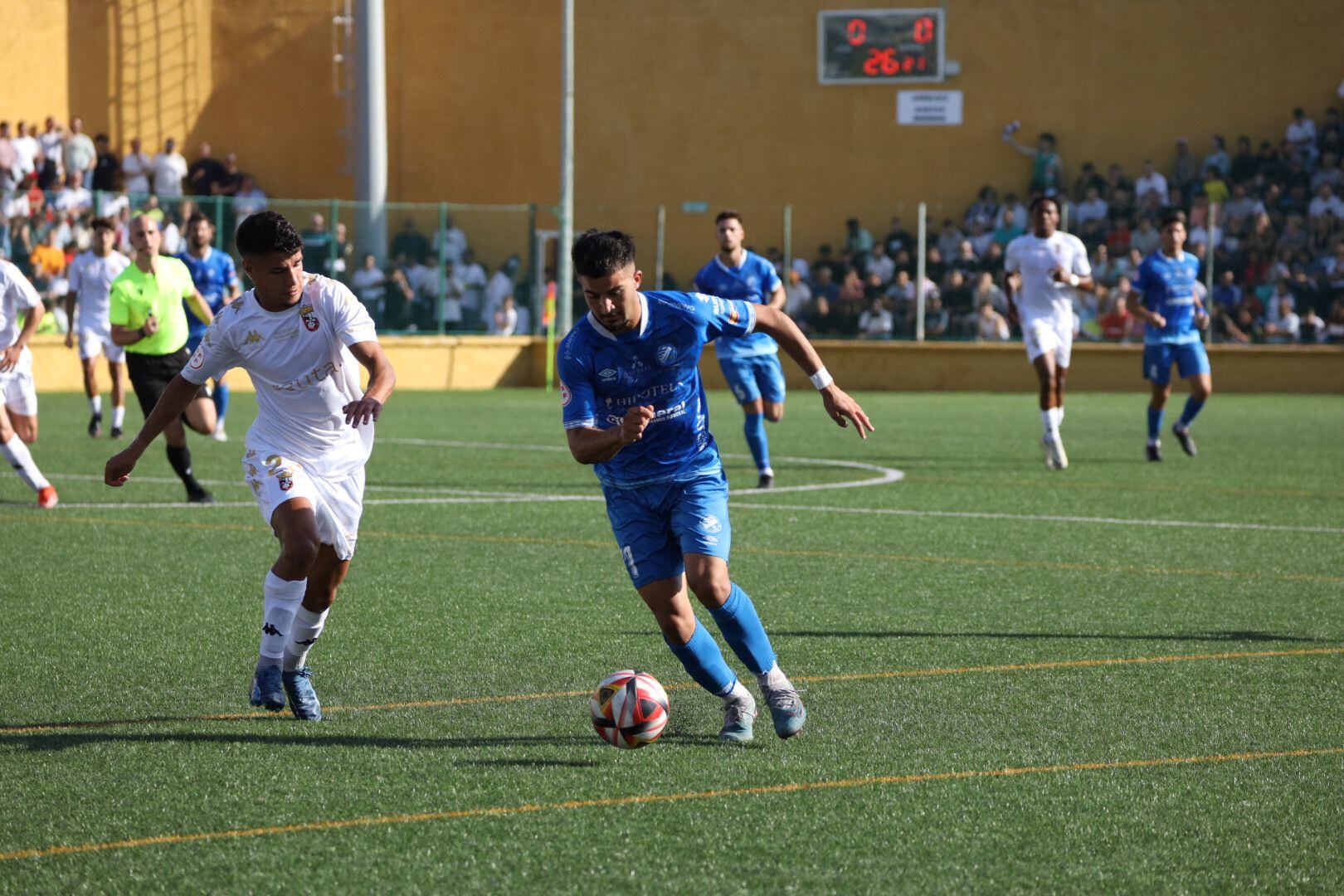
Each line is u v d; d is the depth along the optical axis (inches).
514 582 1059.3
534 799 577.9
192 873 500.7
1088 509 1481.3
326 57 4094.5
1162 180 3752.5
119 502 1477.6
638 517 657.0
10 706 719.1
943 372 3617.1
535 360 3671.3
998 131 3973.9
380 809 565.9
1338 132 3735.2
